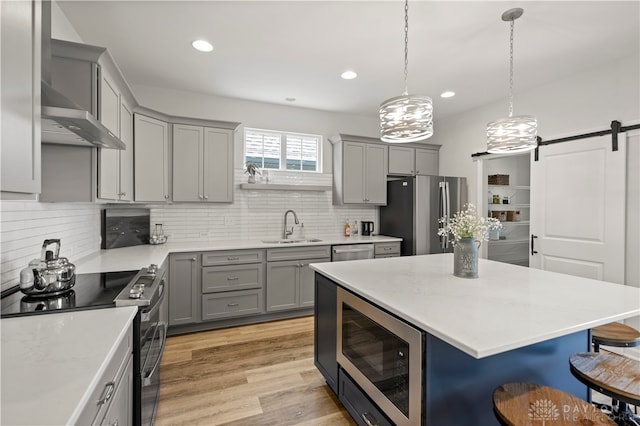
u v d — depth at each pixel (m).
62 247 2.18
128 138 2.77
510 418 1.05
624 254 2.78
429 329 1.18
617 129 2.81
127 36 2.49
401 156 4.60
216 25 2.34
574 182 3.14
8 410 0.70
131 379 1.39
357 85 3.50
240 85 3.51
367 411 1.67
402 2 2.07
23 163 1.00
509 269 2.23
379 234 4.80
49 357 0.96
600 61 2.89
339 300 1.97
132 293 1.53
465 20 2.27
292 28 2.38
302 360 2.65
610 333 1.81
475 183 4.27
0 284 1.49
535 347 1.47
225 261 3.34
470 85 3.47
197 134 3.52
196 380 2.33
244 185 3.71
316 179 4.41
